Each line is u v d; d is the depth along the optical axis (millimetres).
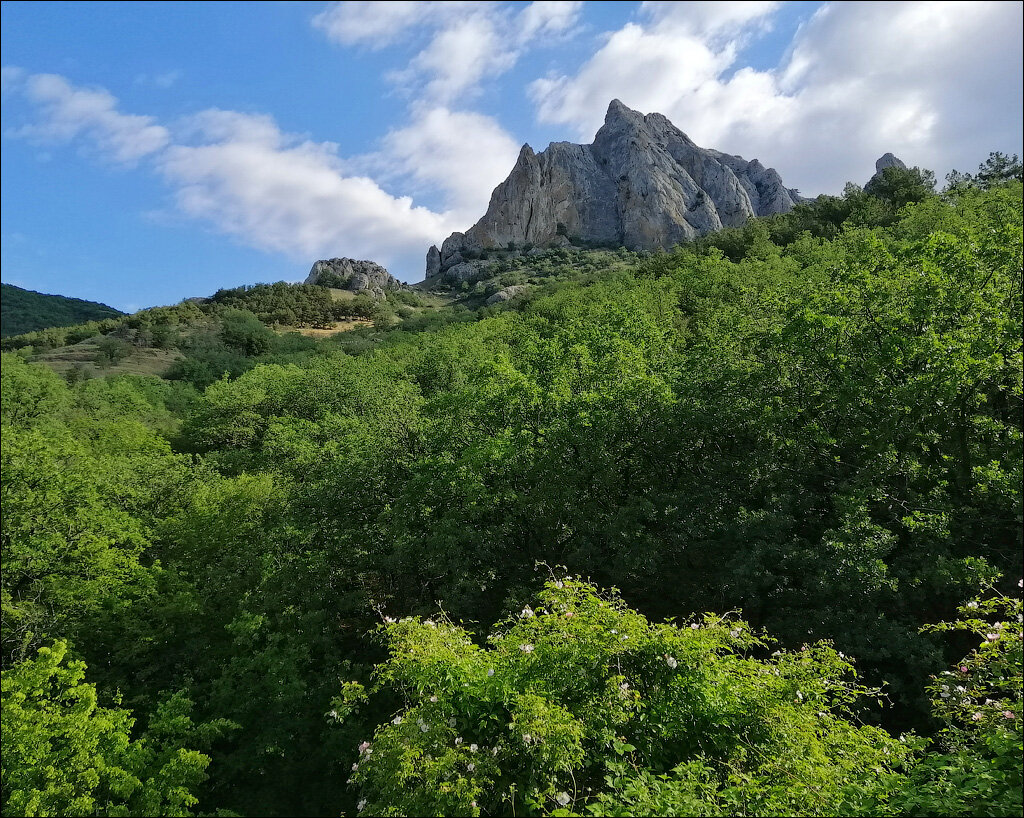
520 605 14625
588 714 6410
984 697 6980
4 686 11477
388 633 8273
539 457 16547
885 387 14109
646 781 5609
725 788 5742
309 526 17906
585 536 15250
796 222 62750
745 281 36312
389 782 6199
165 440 40406
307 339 96188
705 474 16375
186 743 12984
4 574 16641
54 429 32594
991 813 5035
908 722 11664
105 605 16688
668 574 15328
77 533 18125
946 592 12430
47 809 10594
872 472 13352
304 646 14469
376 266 179375
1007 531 13617
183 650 15898
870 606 12086
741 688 6777
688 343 30266
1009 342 13234
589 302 47969
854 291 15625
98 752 11766
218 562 19016
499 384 18734
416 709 6910
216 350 80938
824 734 6926
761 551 12797
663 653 6945
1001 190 36406
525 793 5898
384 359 51438
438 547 15023
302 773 13172
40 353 76188
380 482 19188
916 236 32344
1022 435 13438
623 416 16375
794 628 12336
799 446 14734
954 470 14422
